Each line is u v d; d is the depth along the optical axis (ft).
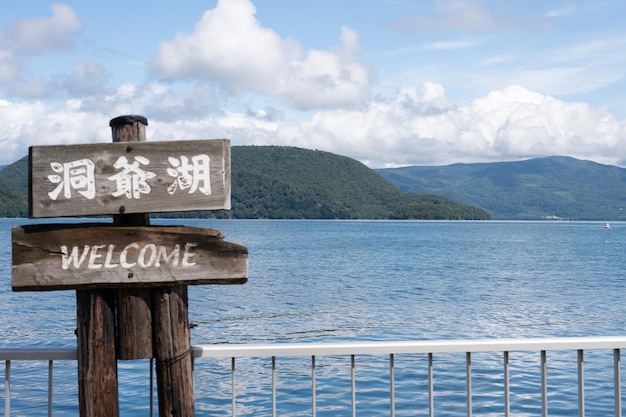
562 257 201.26
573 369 43.96
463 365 45.42
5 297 92.94
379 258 190.70
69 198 12.32
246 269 12.36
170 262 12.21
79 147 12.37
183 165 12.52
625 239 373.61
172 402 12.14
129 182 12.44
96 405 12.03
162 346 12.16
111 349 12.21
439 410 35.78
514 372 43.21
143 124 12.84
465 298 94.07
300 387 40.96
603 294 100.01
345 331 65.21
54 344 57.11
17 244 12.07
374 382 41.60
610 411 35.35
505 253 223.30
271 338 61.62
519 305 85.92
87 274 12.07
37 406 35.86
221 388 40.86
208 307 84.07
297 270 145.28
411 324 69.46
